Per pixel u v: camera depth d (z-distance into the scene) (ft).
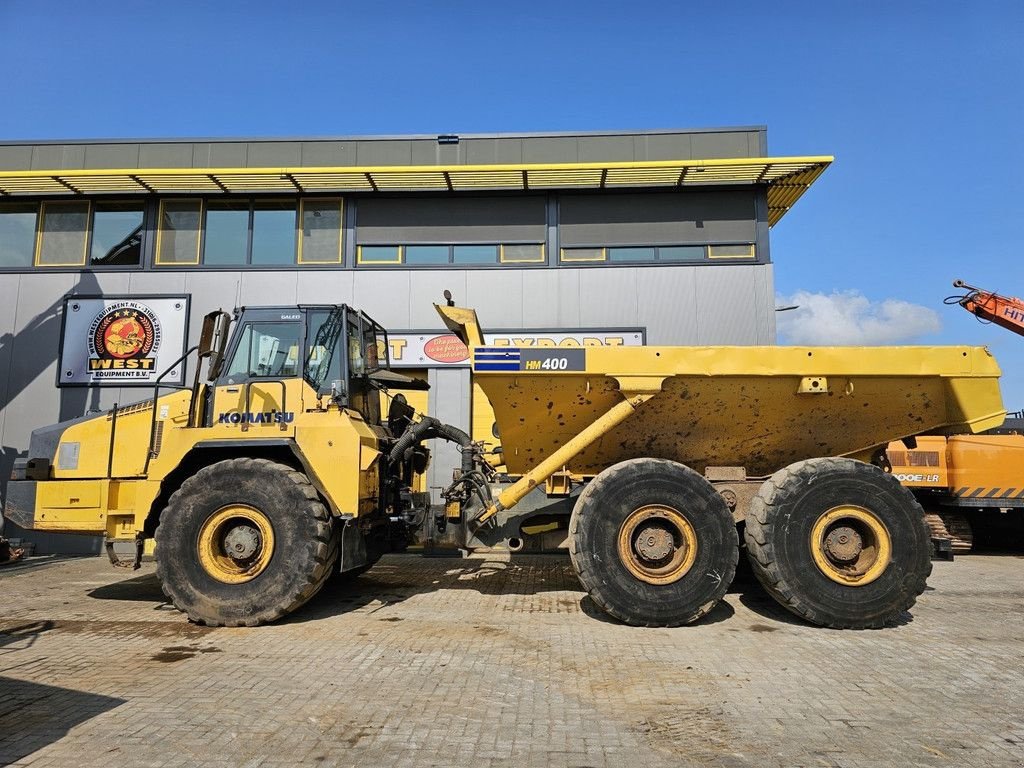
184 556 17.02
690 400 17.87
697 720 10.67
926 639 15.57
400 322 33.99
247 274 34.47
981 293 35.40
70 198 35.19
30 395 33.65
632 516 16.69
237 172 32.42
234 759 9.25
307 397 18.40
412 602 19.54
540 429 18.90
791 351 17.42
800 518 16.63
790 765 9.11
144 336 34.04
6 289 34.32
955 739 9.96
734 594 20.29
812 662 13.73
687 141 34.47
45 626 16.93
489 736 10.03
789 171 32.53
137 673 13.01
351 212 34.94
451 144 35.04
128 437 19.67
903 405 17.97
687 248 34.30
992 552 35.19
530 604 19.22
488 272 34.17
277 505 17.08
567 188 34.35
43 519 19.30
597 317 33.76
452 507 19.56
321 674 12.92
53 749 9.53
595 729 10.30
